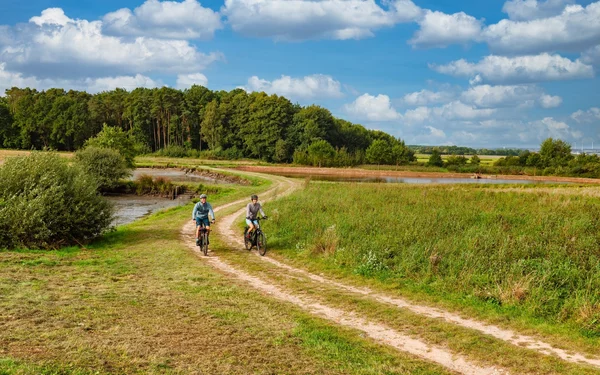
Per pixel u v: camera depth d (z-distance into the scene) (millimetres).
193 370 6230
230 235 20125
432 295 10828
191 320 8422
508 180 66188
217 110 116375
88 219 17141
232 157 108812
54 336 6984
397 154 95250
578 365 7176
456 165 84625
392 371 6762
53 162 17609
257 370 6434
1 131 109688
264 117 108938
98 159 49844
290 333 8117
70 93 139375
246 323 8477
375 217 18656
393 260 13344
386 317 9375
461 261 12336
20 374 5504
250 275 12992
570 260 12258
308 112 111750
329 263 14047
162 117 121125
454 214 19562
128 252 15719
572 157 82562
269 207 24906
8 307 8273
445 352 7691
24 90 138125
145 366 6203
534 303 9586
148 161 90000
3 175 16312
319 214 20766
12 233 15039
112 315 8352
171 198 46312
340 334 8281
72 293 9719
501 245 13578
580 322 8750
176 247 16828
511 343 8086
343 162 89688
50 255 14266
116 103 124312
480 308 9820
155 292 10406
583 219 17797
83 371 5840
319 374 6488
